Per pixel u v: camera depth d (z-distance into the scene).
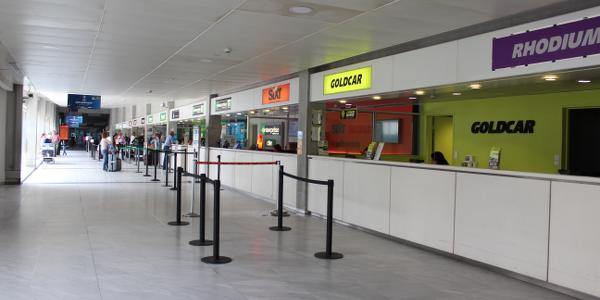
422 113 12.00
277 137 15.90
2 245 5.96
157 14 6.01
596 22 4.34
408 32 6.46
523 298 4.45
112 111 44.53
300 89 9.65
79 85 14.82
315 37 6.96
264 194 11.11
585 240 4.38
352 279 4.94
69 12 6.03
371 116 13.52
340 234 7.30
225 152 13.88
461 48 5.79
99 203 9.73
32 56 9.44
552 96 8.72
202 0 5.35
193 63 9.67
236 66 9.80
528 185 4.95
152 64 10.05
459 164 10.80
